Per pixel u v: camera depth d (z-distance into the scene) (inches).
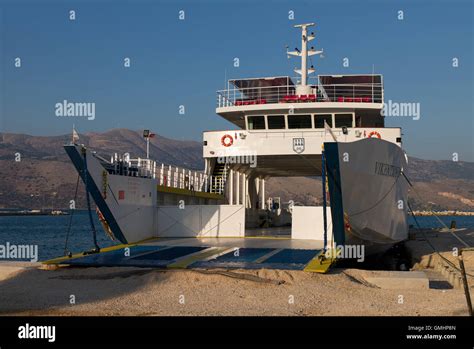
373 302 500.1
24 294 518.0
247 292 526.6
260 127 1027.3
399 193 776.3
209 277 571.8
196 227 950.4
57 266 652.1
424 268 849.5
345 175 617.3
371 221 700.0
